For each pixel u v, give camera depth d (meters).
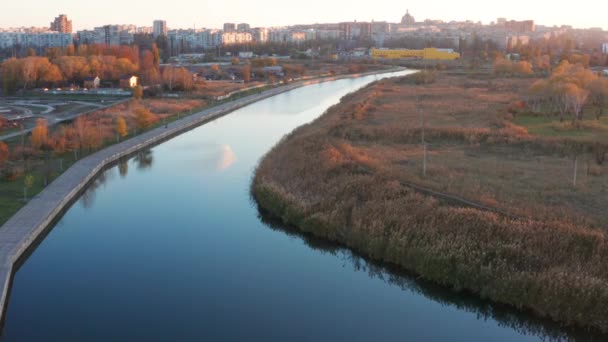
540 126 76.00
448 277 35.09
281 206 47.03
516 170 52.50
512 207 40.81
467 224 38.34
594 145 61.03
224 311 32.91
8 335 30.16
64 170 57.84
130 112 96.62
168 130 82.88
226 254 40.50
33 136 64.38
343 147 61.47
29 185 49.94
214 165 65.62
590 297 30.66
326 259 39.94
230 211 49.25
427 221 39.97
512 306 32.50
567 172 51.97
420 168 53.06
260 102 125.19
